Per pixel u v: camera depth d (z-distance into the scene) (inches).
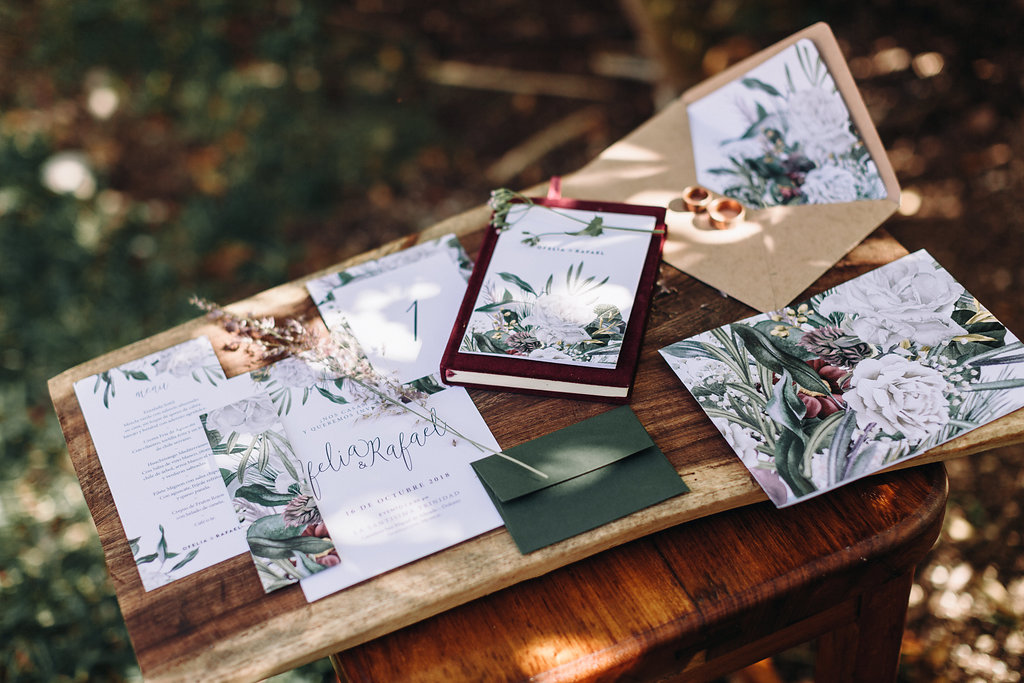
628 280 39.4
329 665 58.9
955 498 65.5
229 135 102.9
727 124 46.7
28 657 62.1
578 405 37.2
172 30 109.7
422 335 40.6
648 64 104.9
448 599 32.0
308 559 33.2
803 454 34.1
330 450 36.5
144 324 86.2
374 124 102.4
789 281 40.8
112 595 64.9
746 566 32.8
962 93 89.4
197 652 31.3
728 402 36.2
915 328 37.7
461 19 113.0
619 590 32.8
